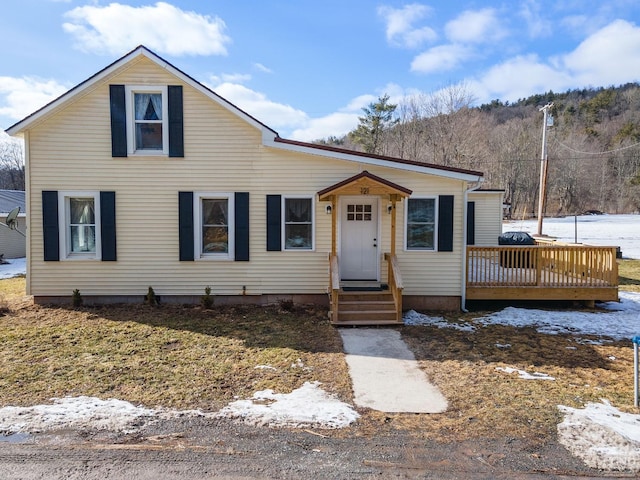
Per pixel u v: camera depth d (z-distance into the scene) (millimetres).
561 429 4570
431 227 10453
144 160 10211
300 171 10367
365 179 9148
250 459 3986
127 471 3770
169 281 10445
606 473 3787
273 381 5922
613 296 10422
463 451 4148
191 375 6105
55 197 10117
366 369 6445
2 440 4266
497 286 10445
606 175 62406
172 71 9953
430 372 6336
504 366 6598
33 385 5668
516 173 58188
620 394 5543
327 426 4633
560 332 8578
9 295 11852
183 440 4309
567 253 10844
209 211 10547
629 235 32125
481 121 53625
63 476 3686
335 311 8945
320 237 10461
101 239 10258
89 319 9148
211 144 10273
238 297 10547
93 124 10117
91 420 4684
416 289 10469
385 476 3734
